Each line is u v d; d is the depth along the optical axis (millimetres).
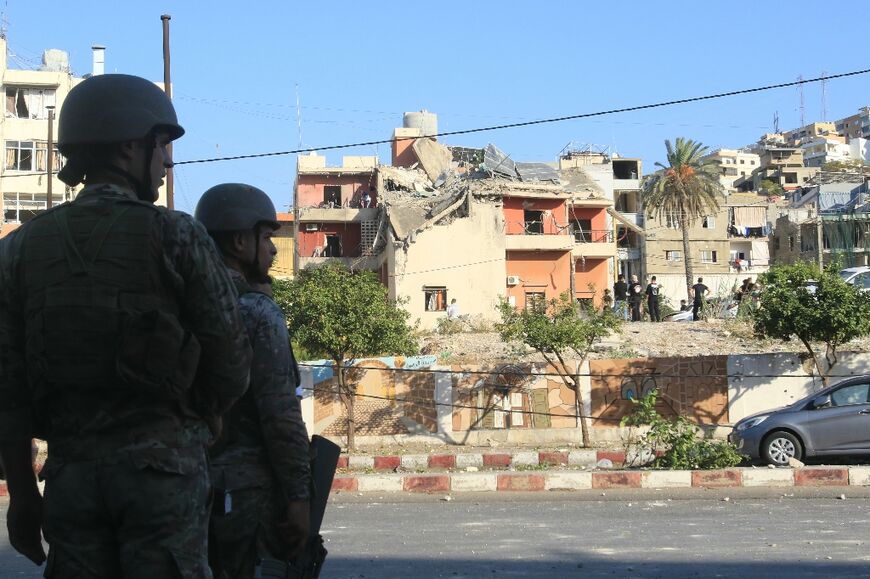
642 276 70250
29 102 47125
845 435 17344
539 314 22344
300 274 24109
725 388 22547
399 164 64875
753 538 9992
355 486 15469
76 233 2996
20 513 3195
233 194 4617
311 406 22484
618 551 9289
